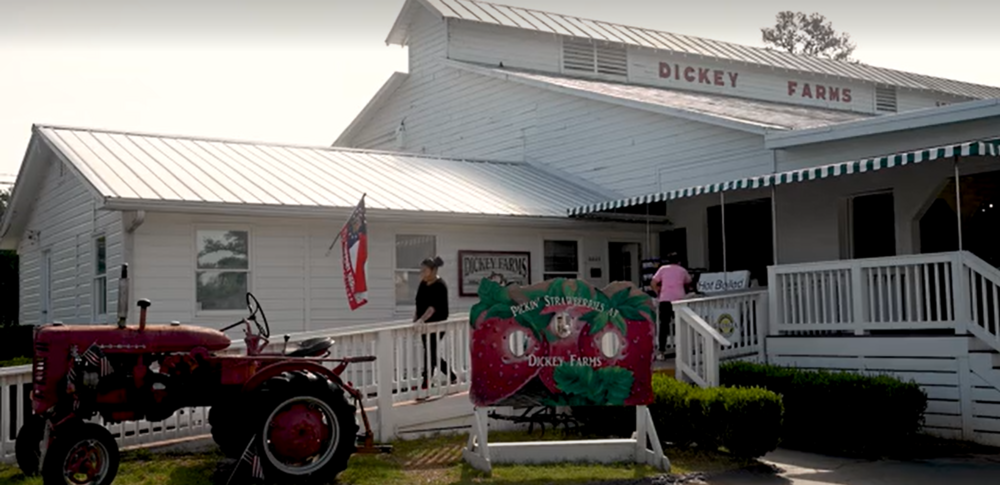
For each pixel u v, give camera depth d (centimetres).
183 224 1498
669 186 1962
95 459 873
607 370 1034
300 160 1873
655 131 1998
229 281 1532
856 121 1612
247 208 1480
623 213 1928
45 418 896
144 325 920
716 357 1295
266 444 910
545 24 2672
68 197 1833
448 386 1249
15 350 1944
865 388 1172
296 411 925
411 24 2706
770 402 1070
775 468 1068
